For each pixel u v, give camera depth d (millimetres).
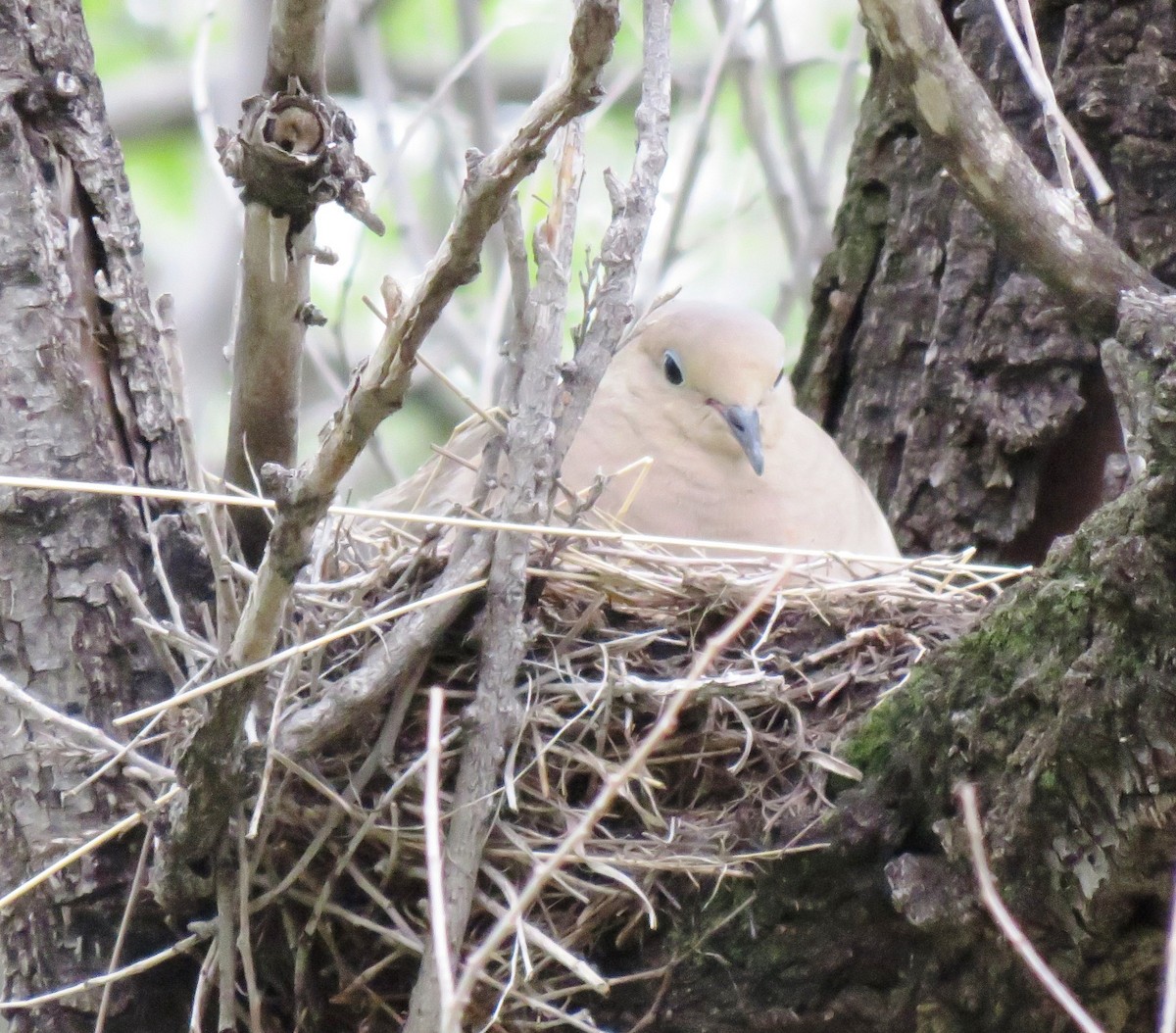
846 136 10727
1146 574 4441
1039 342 7578
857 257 8328
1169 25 7398
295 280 5527
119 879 5633
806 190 10172
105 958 5648
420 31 13672
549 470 5469
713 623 6172
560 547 5918
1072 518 7605
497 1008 5047
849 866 5336
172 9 14398
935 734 5125
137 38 14336
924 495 7871
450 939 5117
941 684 5137
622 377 8094
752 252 13156
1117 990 5199
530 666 5777
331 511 5602
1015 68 7645
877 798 5297
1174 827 4613
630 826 5605
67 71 5992
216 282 12578
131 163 14016
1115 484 7344
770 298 13062
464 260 4188
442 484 7711
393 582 5871
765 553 7137
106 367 5961
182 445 5418
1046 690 4773
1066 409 7496
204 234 12836
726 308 8188
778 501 7652
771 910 5453
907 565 6672
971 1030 5438
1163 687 4492
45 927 5645
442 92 8664
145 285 6078
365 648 5586
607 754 5660
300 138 5148
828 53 12164
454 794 5387
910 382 8078
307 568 5949
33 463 5781
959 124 5957
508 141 4074
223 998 5281
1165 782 4559
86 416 5855
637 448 7797
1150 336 4695
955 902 5090
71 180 5988
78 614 5727
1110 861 4785
